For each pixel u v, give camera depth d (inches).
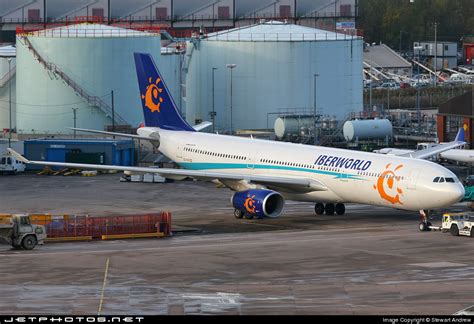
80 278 7603.4
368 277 7608.3
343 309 6594.5
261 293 7081.7
